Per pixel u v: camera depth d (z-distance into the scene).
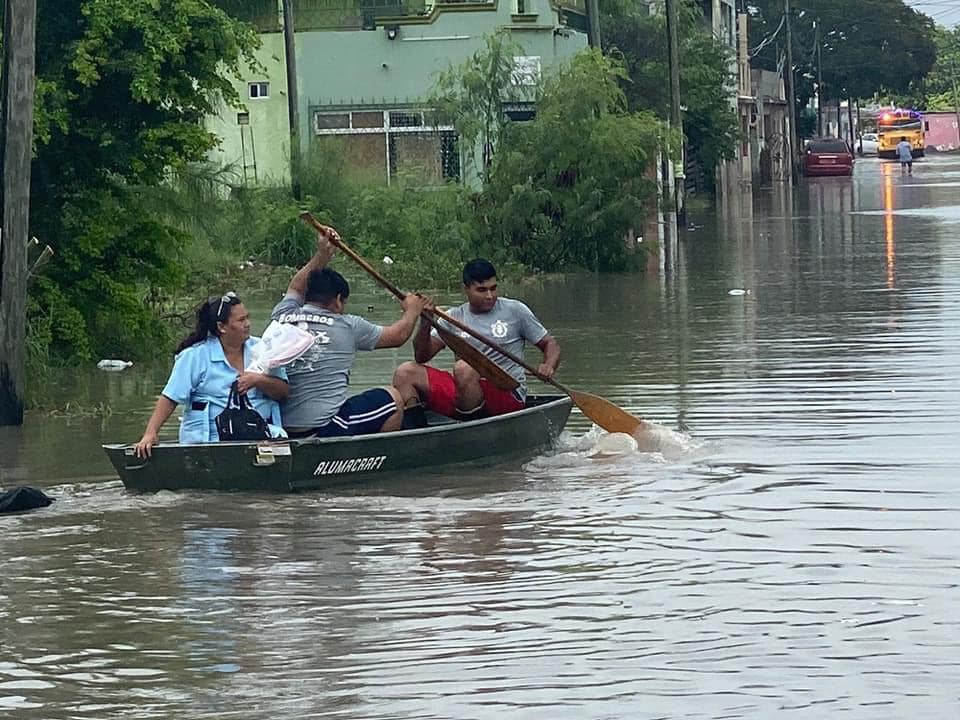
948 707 5.88
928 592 7.33
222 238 21.23
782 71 83.62
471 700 6.11
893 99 151.50
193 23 15.67
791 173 67.88
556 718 5.89
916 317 18.44
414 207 28.56
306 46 36.81
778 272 25.25
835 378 14.00
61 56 15.38
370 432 10.59
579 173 26.55
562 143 26.45
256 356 10.36
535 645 6.75
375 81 36.91
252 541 8.76
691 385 13.91
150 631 7.12
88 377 15.88
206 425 10.33
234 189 19.97
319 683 6.36
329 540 8.72
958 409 12.20
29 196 14.23
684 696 6.07
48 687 6.41
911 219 37.59
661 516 9.02
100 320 16.39
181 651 6.82
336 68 36.88
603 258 26.50
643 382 14.20
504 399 11.26
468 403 11.17
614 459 10.78
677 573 7.80
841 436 11.24
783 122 81.88
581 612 7.20
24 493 9.65
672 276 25.33
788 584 7.53
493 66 27.42
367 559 8.28
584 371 15.02
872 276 23.86
